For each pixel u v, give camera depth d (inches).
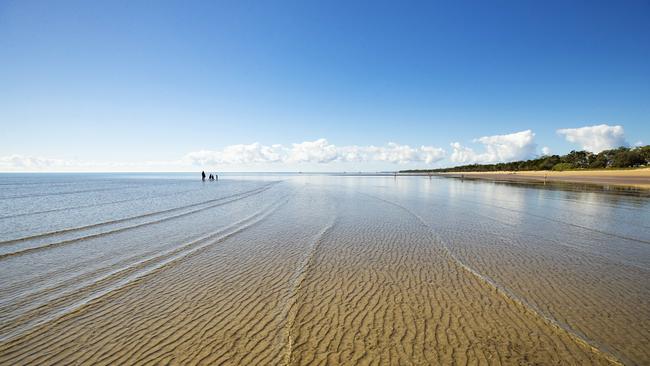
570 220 606.9
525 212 714.8
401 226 562.9
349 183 2385.6
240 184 2373.3
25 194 1439.5
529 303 242.7
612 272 313.1
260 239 474.9
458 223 587.5
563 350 180.5
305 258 372.8
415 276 306.2
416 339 193.2
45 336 202.4
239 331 205.5
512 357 174.1
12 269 341.7
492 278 298.5
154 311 237.3
